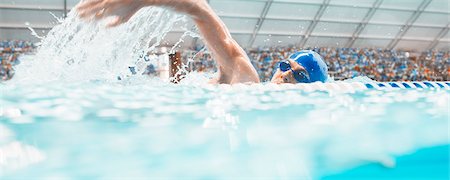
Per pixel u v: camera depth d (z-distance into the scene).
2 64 11.43
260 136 0.94
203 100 1.42
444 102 1.44
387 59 15.12
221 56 1.98
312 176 0.69
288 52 14.04
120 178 0.67
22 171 0.69
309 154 0.81
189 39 12.42
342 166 0.73
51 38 2.10
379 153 0.81
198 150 0.82
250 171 0.71
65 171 0.69
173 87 1.74
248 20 12.88
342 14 13.30
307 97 1.57
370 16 13.61
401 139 0.91
